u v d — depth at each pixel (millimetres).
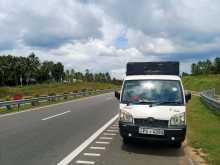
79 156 7566
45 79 152250
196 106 23641
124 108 8461
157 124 8062
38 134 10711
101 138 10086
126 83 9242
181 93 8625
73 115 17391
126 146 8875
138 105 8344
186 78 111000
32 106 24312
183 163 7164
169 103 8367
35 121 14477
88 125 13188
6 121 14445
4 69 122875
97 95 47094
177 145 8688
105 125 13203
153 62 9797
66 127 12523
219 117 16094
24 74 132875
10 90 68125
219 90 64188
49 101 28938
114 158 7477
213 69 133625
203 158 7656
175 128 7957
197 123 13977
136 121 8219
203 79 91812
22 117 16219
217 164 6988
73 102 29844
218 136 10594
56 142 9281
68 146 8727
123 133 8375
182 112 8109
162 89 8812
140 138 8148
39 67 145625
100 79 153875
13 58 130375
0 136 10266
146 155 7887
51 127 12477
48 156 7520
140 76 9367
